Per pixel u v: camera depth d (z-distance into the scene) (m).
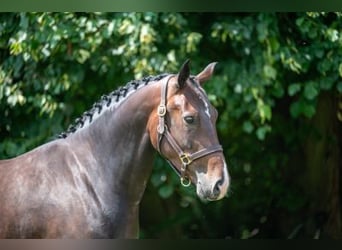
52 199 6.91
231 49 11.12
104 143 7.04
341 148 12.61
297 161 12.89
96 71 10.91
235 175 12.93
